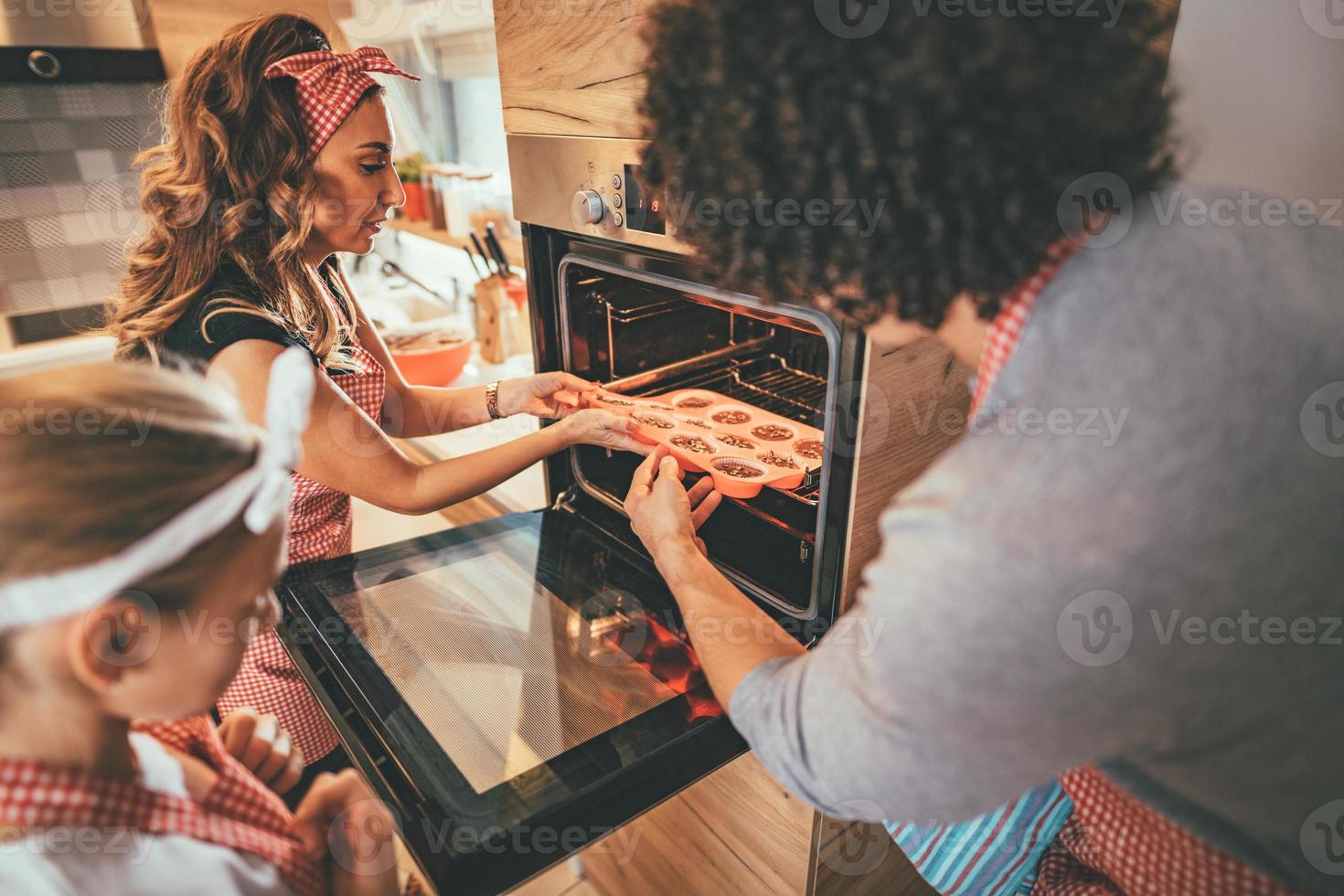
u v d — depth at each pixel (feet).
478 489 3.69
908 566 1.66
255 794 2.50
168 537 1.79
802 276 1.79
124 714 1.93
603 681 3.00
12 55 6.16
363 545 5.84
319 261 4.03
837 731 1.82
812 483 3.60
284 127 3.39
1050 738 1.68
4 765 1.82
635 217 3.11
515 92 3.57
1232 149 3.30
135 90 6.82
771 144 1.65
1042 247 1.63
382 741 2.71
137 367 2.05
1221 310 1.60
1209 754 1.82
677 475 3.26
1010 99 1.50
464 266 8.05
